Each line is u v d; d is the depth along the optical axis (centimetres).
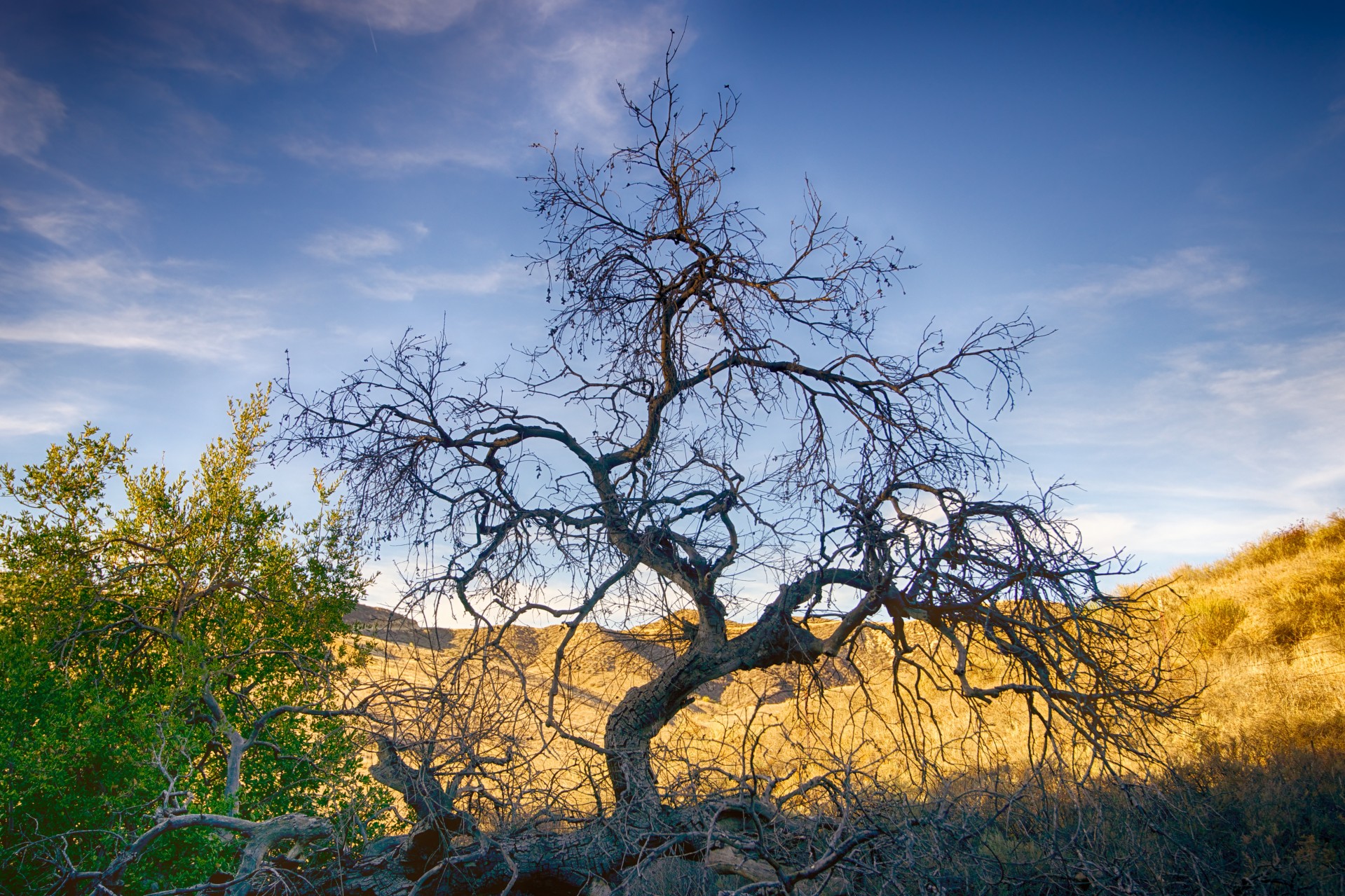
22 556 771
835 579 719
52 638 757
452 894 625
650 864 610
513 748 640
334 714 693
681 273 752
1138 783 666
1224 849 690
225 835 682
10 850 598
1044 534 639
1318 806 785
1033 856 645
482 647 643
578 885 636
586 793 707
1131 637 675
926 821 586
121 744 694
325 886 618
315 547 884
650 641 721
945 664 747
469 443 723
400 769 664
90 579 798
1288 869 625
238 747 730
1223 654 1389
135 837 618
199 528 834
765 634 702
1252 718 1119
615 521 676
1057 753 632
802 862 614
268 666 845
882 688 1284
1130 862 594
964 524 654
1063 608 685
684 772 674
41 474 786
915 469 676
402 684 666
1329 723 1055
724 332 750
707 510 711
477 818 653
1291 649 1352
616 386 784
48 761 625
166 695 733
